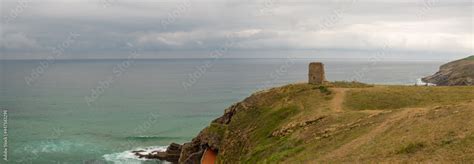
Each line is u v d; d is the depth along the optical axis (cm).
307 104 6431
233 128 7319
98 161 8231
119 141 10100
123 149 9312
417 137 3247
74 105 15962
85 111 14575
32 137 10200
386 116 4422
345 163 3192
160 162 8238
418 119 3797
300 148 4409
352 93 6600
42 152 8806
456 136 3009
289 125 5525
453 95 5666
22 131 10881
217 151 7575
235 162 5822
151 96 19312
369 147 3447
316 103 6366
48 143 9625
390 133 3666
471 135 2917
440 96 5712
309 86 7662
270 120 6431
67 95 18950
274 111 6738
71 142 9819
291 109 6475
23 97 17875
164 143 10056
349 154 3441
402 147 3105
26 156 8438
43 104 15962
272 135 5653
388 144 3328
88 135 10656
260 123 6619
